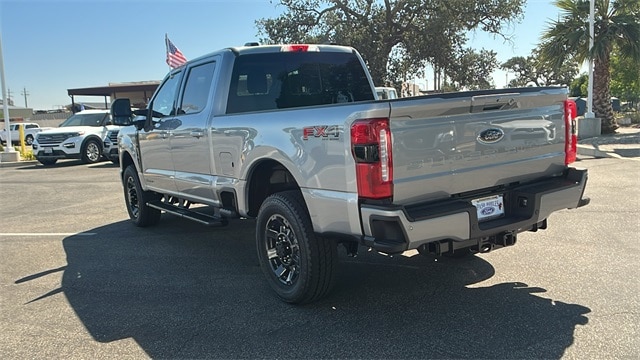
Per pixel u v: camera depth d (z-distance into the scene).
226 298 4.52
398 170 3.43
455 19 26.64
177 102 6.02
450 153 3.64
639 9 16.86
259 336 3.74
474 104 3.65
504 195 4.03
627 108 41.22
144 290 4.82
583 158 12.80
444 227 3.48
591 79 17.27
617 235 5.89
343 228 3.69
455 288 4.49
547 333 3.58
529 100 3.99
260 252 4.56
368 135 3.38
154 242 6.63
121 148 7.61
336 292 4.52
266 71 5.44
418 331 3.70
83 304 4.54
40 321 4.20
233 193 4.86
